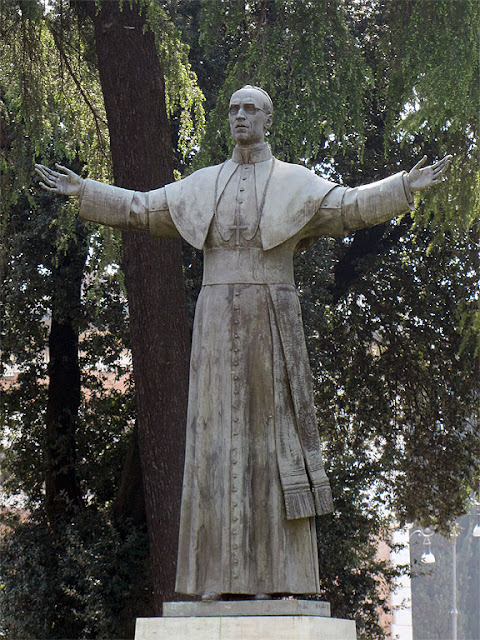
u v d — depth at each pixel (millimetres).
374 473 25109
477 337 21922
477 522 44844
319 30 16750
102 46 16562
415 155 24688
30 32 18547
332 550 22859
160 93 16641
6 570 22922
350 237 26375
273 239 7672
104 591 21453
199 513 7512
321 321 23438
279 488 7438
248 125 7961
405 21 17953
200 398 7648
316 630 6832
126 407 25531
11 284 23000
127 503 22734
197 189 7934
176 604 7121
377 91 21234
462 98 16781
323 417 25922
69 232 20141
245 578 7289
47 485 24297
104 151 19703
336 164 24625
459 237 19359
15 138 19391
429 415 25891
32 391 25609
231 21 17391
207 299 7773
